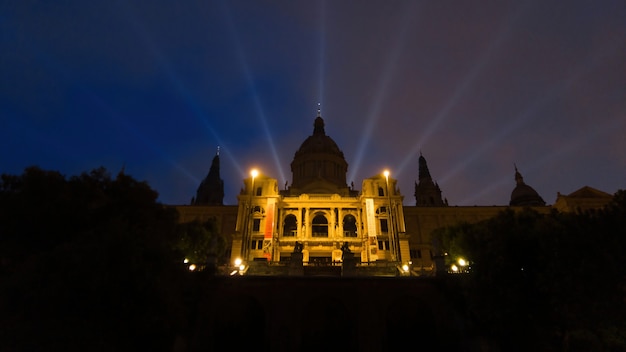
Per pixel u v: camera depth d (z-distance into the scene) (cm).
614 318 1956
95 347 1806
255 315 2970
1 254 2098
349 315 2973
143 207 2591
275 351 2736
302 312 2922
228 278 2998
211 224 4522
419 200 10219
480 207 7444
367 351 2770
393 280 3059
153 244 2073
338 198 6619
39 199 2169
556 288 2048
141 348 2070
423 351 2870
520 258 2309
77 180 2428
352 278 3059
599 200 6806
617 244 1998
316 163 9088
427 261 6838
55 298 1691
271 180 6644
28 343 1705
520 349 2320
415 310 3036
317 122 10812
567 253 2086
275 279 3038
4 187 2241
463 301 2752
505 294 2248
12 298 1689
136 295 1856
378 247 5931
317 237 6244
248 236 5916
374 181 6650
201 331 2652
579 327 2067
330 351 2881
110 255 1805
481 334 2522
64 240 2212
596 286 1973
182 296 2445
